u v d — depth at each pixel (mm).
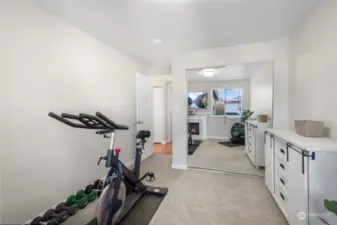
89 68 2547
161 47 3072
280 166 2014
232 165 3639
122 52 3326
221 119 5547
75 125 1710
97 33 2479
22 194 1689
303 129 1828
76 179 2303
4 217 1558
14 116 1628
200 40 2775
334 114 1662
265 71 3443
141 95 4109
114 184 1731
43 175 1882
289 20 2174
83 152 2416
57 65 2045
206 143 5371
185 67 3420
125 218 1921
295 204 1604
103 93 2848
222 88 5457
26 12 1721
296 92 2500
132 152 3762
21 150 1682
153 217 1942
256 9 1910
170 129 5980
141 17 2043
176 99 3504
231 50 3102
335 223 1391
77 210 2035
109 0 1705
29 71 1750
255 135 3484
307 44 2139
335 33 1620
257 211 2041
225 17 2070
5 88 1562
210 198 2346
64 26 2133
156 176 3105
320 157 1408
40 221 1724
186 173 3248
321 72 1854
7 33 1573
